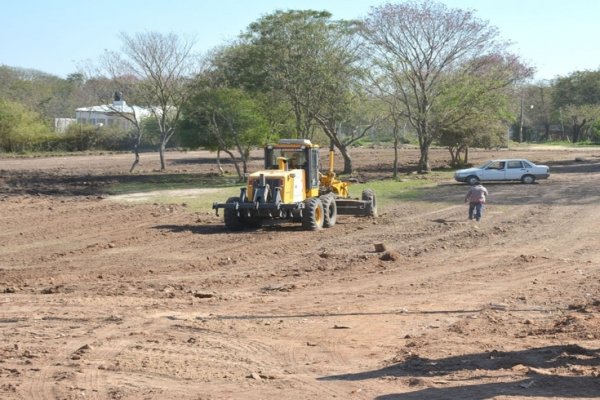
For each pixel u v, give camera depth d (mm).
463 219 31156
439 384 9406
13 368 10336
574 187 46281
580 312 14047
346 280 18234
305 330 12977
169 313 14234
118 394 9188
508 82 57406
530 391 8922
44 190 46531
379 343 12094
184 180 53969
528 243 24531
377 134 69250
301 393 9219
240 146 53875
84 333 12539
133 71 60938
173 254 22594
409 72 55375
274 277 18766
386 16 54031
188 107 53875
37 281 18031
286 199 27516
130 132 101188
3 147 93062
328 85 53750
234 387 9516
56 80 128750
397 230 27828
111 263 20984
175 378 9945
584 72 141250
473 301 15586
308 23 53531
